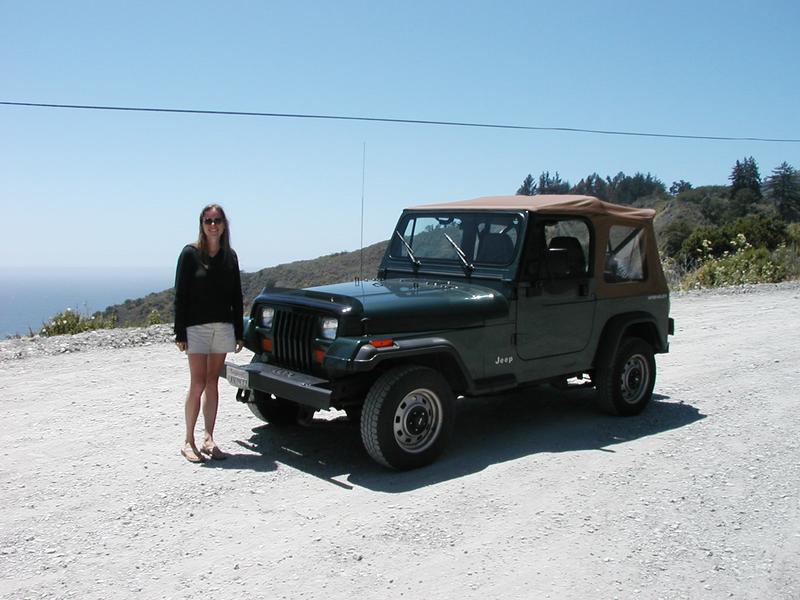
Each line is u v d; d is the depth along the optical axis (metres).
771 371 9.44
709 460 5.93
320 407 5.22
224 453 5.95
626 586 3.90
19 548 4.23
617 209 7.15
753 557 4.26
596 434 6.64
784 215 90.50
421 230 7.05
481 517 4.74
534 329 6.34
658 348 7.58
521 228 6.22
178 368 9.14
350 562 4.10
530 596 3.78
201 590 3.78
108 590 3.77
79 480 5.30
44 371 8.89
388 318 5.46
